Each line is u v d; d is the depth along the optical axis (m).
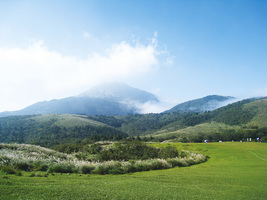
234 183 11.72
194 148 53.59
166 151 43.00
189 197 7.86
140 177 13.02
